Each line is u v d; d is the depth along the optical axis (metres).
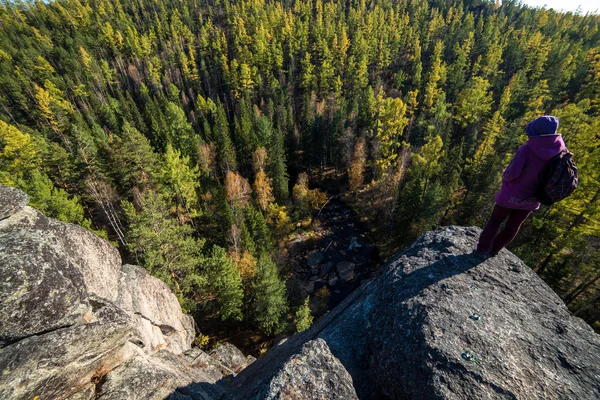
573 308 23.03
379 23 100.50
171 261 20.66
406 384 4.90
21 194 8.21
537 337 5.20
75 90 80.00
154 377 7.89
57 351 6.05
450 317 5.36
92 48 104.19
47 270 6.45
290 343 8.67
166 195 32.72
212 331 28.59
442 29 100.44
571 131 25.95
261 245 36.22
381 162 48.41
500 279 6.25
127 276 12.59
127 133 35.81
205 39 105.19
